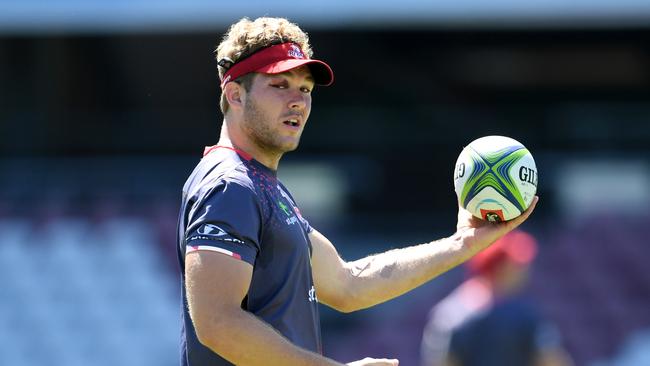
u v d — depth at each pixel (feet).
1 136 225.35
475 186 50.72
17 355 168.14
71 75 225.76
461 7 204.03
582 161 222.07
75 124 227.81
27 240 184.75
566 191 213.25
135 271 179.01
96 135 228.63
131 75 226.38
